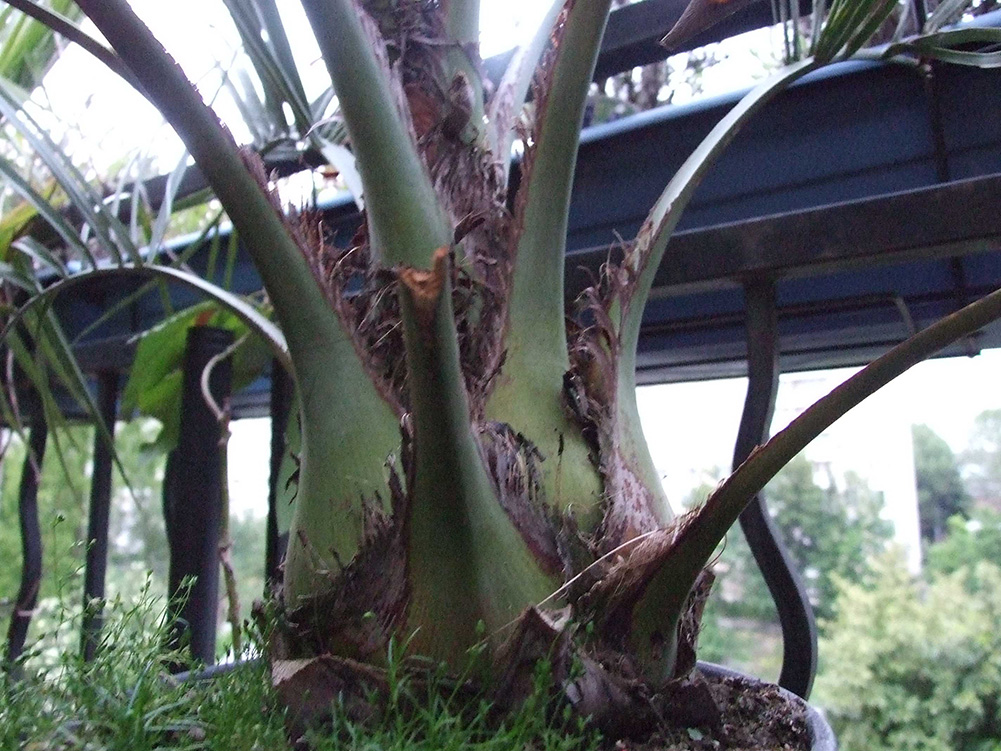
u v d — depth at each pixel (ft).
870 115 2.47
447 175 1.75
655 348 2.99
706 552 1.36
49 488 7.44
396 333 1.58
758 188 2.65
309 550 1.46
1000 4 2.56
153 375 3.44
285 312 1.52
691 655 1.57
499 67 2.74
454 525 1.26
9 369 3.23
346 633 1.38
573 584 1.39
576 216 2.99
